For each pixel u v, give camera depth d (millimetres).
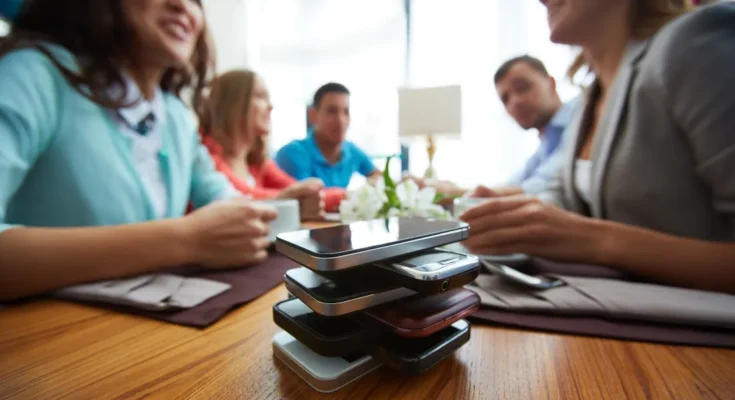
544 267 333
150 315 245
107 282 291
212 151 919
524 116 1347
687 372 173
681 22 354
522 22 1906
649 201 395
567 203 599
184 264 355
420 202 466
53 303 274
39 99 377
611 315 229
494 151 2012
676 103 344
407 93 1569
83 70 445
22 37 423
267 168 1222
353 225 218
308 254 157
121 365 182
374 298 165
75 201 413
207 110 937
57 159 406
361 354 175
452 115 1514
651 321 224
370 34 2328
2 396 155
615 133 427
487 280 300
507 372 173
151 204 488
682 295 250
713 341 201
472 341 207
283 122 2521
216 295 283
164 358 189
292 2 2443
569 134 623
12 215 397
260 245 380
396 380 165
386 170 472
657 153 383
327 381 156
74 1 453
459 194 758
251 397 153
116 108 459
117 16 454
